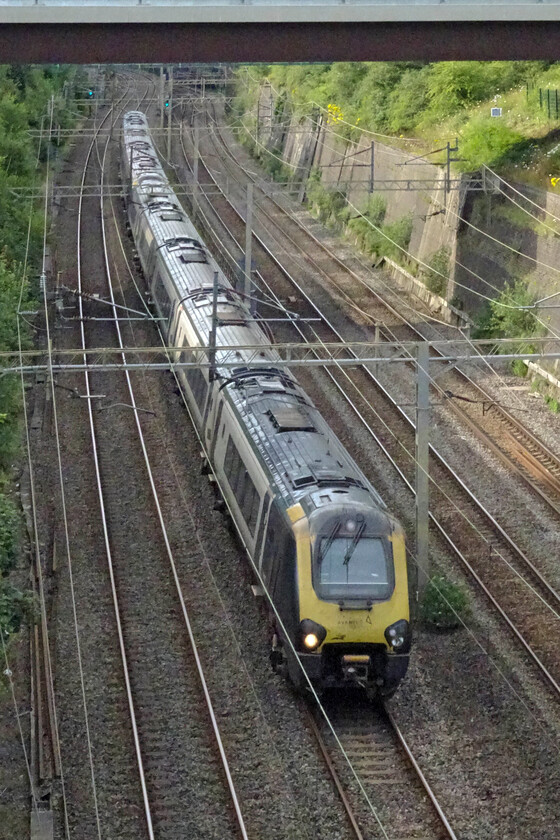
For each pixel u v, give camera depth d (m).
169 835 19.38
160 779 21.14
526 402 44.41
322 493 25.34
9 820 19.72
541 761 22.08
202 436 36.69
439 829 19.70
